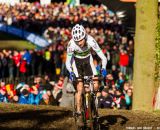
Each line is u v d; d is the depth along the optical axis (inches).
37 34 2389.3
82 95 592.1
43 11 2536.9
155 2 871.1
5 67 1724.9
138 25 874.8
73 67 613.6
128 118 683.4
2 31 2434.8
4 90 1103.0
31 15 2481.5
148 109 875.4
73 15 2516.0
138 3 873.5
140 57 874.8
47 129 628.4
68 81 991.6
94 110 584.1
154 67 877.8
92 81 588.1
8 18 2474.2
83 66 611.2
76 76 609.0
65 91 994.7
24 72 1740.9
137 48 878.4
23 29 2413.9
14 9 2546.8
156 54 911.0
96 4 3080.7
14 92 1102.4
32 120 661.3
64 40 2027.6
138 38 876.0
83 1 3137.3
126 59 1798.7
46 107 768.9
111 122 658.2
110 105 1015.6
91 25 2407.7
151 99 878.4
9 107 748.6
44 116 684.1
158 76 903.7
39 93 1095.0
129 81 1557.6
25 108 747.4
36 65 1776.6
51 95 1079.0
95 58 1573.6
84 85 593.0
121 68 1802.4
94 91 589.0
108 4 2143.2
